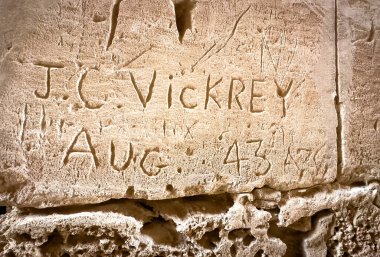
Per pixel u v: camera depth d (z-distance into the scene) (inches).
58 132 16.3
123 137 17.0
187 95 17.8
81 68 16.7
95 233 16.7
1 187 15.7
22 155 15.9
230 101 18.3
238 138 18.3
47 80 16.3
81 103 16.6
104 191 16.7
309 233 19.6
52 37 16.4
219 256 17.8
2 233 15.7
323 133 19.5
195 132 17.8
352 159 19.9
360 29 20.6
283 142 18.9
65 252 16.5
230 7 18.5
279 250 18.7
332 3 20.1
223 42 18.3
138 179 17.1
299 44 19.4
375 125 20.4
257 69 18.7
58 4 16.6
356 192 19.7
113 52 17.1
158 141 17.3
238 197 18.3
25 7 16.2
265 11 19.0
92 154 16.6
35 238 16.0
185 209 17.7
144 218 17.2
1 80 15.9
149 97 17.3
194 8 18.1
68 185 16.3
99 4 17.1
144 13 17.5
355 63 20.3
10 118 15.8
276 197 18.7
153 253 17.3
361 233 19.8
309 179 19.2
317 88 19.5
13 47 16.0
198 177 17.8
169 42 17.7
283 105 19.0
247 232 18.3
